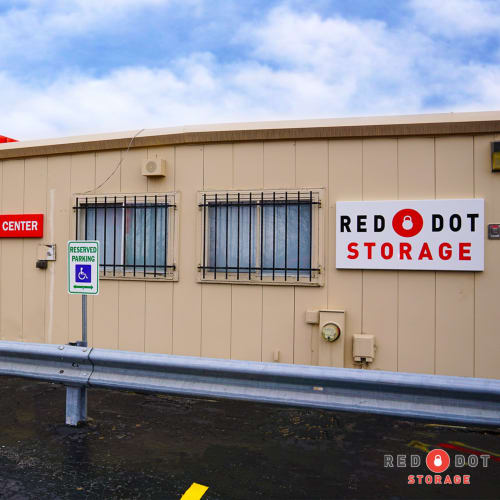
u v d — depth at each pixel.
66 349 4.69
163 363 4.39
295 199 5.90
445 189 5.48
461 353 5.42
